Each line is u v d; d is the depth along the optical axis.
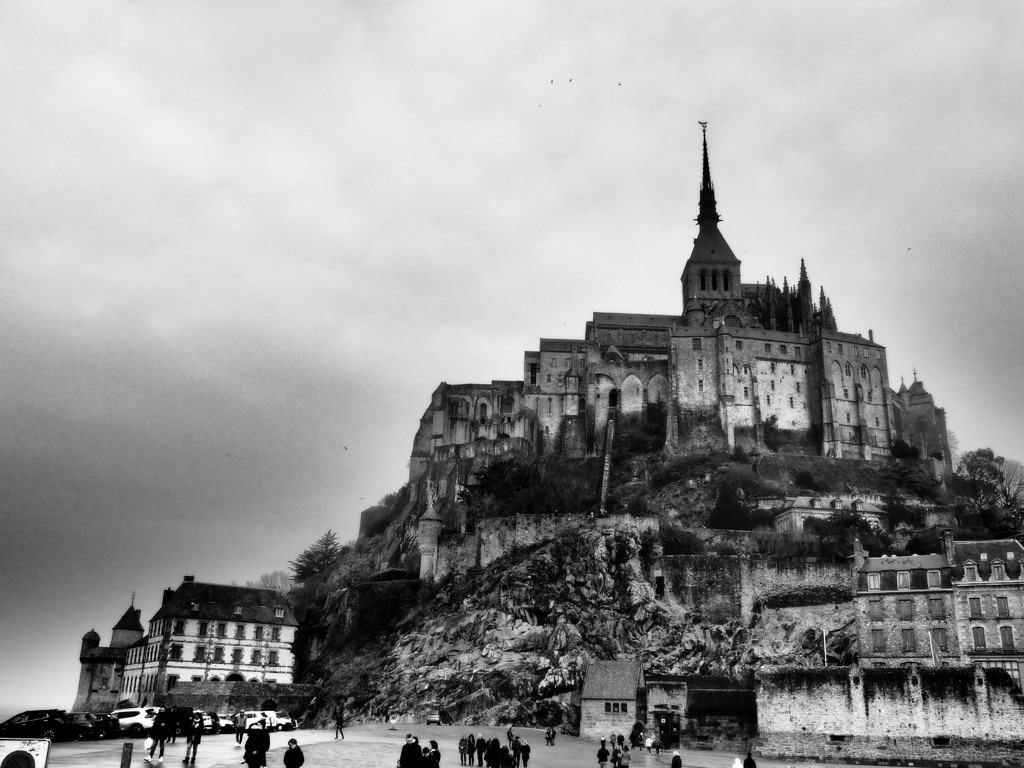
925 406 186.12
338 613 146.00
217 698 119.44
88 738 71.75
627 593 127.75
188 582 135.12
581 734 100.88
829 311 197.50
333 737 82.94
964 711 86.12
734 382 183.12
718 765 79.31
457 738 87.81
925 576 108.19
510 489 171.12
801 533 141.50
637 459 181.25
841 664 113.56
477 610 132.25
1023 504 160.75
